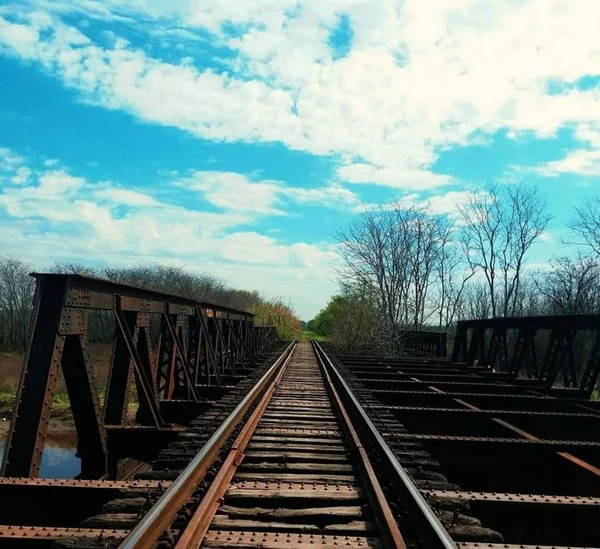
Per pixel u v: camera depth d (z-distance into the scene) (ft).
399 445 21.95
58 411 71.67
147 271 180.34
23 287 163.63
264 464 19.92
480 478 25.03
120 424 24.48
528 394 41.70
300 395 39.60
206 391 39.14
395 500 16.01
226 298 188.85
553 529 14.73
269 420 29.53
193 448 20.62
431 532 12.24
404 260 130.52
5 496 14.78
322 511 14.94
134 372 27.20
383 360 75.92
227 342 56.34
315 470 19.56
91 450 20.76
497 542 12.76
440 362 72.38
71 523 14.75
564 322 40.75
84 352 19.76
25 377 16.65
